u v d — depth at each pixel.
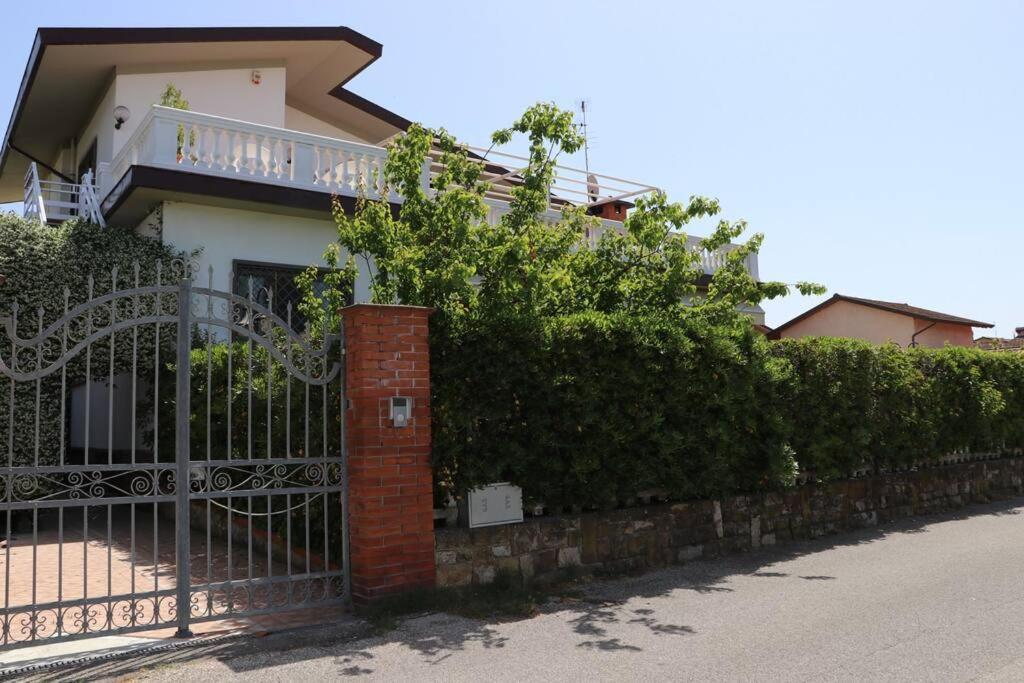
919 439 12.38
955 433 13.39
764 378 9.51
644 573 8.07
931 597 6.96
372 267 14.29
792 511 10.10
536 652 5.49
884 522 11.59
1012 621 6.18
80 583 7.79
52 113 19.12
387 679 4.95
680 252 9.84
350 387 6.71
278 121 18.30
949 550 9.28
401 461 6.64
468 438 7.17
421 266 7.77
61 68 16.66
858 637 5.79
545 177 8.70
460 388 7.17
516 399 7.48
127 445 13.81
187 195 12.40
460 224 7.72
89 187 15.00
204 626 6.10
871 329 28.03
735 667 5.15
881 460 11.85
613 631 6.00
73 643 5.65
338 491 6.74
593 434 7.83
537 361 7.52
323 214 13.67
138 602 6.97
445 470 7.16
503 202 15.16
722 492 9.06
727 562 8.65
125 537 10.54
